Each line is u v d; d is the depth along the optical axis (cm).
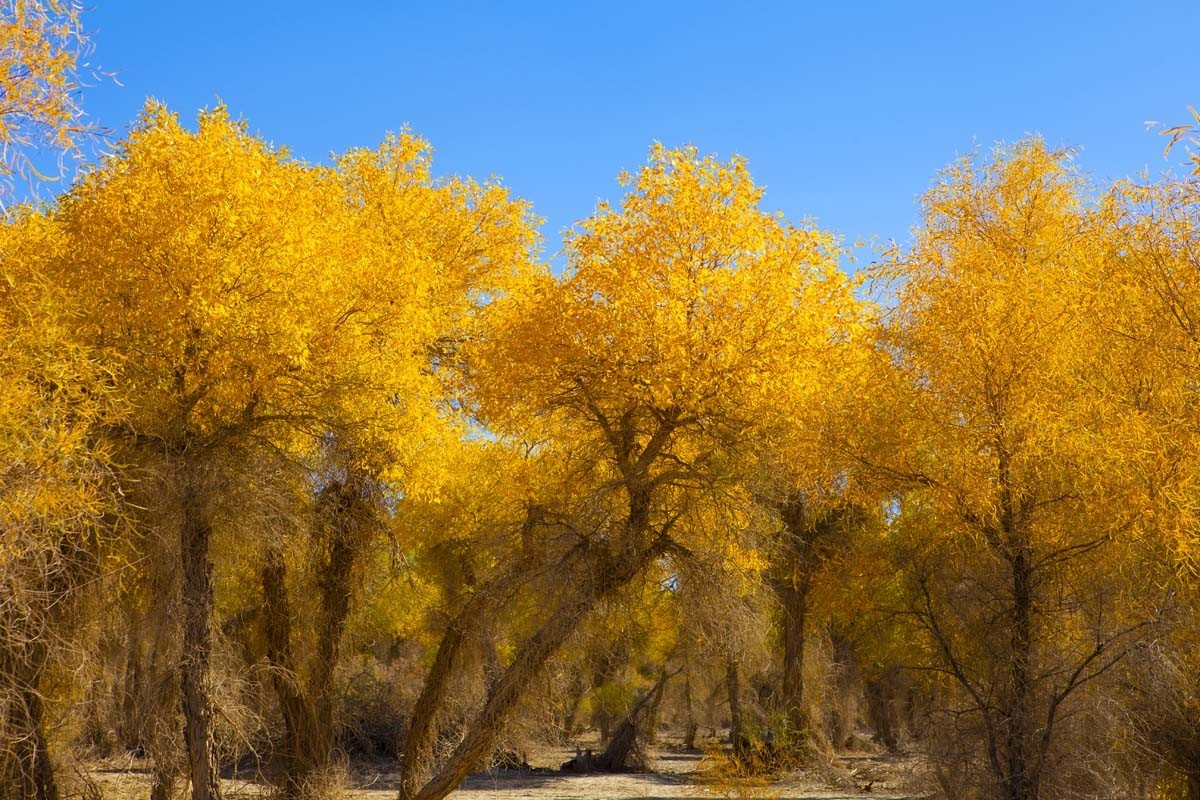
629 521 1385
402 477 1443
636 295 1265
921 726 1170
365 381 1313
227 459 1245
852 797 1939
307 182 1416
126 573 1260
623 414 1399
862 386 1214
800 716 2222
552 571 1377
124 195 1202
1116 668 1056
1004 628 1123
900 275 1254
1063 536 1097
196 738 1232
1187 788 1067
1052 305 1121
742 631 1413
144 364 1213
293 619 1511
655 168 1334
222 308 1147
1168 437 997
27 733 1104
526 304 1417
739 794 1706
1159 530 997
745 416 1316
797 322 1279
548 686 1423
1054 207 1486
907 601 1266
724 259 1316
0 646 973
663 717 3950
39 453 822
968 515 1119
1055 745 1054
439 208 1750
